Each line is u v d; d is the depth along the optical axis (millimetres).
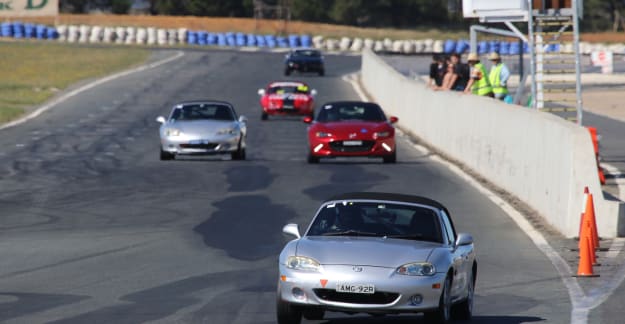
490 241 65750
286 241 65188
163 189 90312
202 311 43875
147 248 62906
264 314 43125
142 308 44688
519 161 83125
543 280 52938
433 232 41281
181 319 41938
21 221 74000
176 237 66938
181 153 112250
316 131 109750
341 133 108375
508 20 142250
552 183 71688
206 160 115000
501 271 55844
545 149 74250
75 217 75625
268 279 52844
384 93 186375
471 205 80500
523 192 81438
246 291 49281
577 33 112625
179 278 53062
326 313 45312
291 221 73000
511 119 86375
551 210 71500
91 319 41969
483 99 100000
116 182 94938
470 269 43188
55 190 89938
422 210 42344
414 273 37875
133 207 80250
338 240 40219
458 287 41000
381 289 37438
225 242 64938
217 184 93438
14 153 121062
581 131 68312
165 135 112750
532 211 77375
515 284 52031
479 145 100125
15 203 82562
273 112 170625
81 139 138750
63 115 173500
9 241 65875
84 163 110938
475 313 44375
